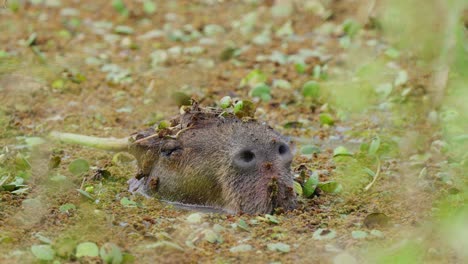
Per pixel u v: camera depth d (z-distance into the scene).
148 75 17.28
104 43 19.61
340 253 9.44
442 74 14.91
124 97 16.09
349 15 20.81
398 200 11.17
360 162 12.70
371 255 9.32
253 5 22.42
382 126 14.65
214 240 9.73
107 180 11.93
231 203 10.53
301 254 9.44
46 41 19.58
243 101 11.22
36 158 12.84
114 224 10.26
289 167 10.68
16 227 10.20
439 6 15.04
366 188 11.59
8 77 16.83
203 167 10.77
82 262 9.25
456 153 13.02
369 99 15.82
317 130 14.59
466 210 9.69
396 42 17.64
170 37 19.89
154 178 11.16
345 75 17.17
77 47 19.23
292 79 17.16
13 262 9.24
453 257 9.32
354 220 10.42
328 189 11.45
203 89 16.55
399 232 9.98
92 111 15.38
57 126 14.52
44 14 21.70
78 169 12.24
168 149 11.07
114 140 12.37
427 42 16.12
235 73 17.55
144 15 21.91
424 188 11.51
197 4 22.78
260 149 10.59
